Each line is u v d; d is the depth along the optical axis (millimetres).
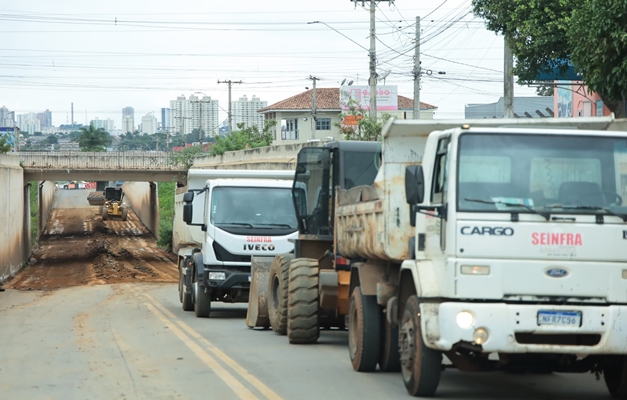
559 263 15680
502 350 15547
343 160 26547
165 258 126562
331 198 27312
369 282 21016
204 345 27359
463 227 15711
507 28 45594
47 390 18891
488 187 15977
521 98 100250
